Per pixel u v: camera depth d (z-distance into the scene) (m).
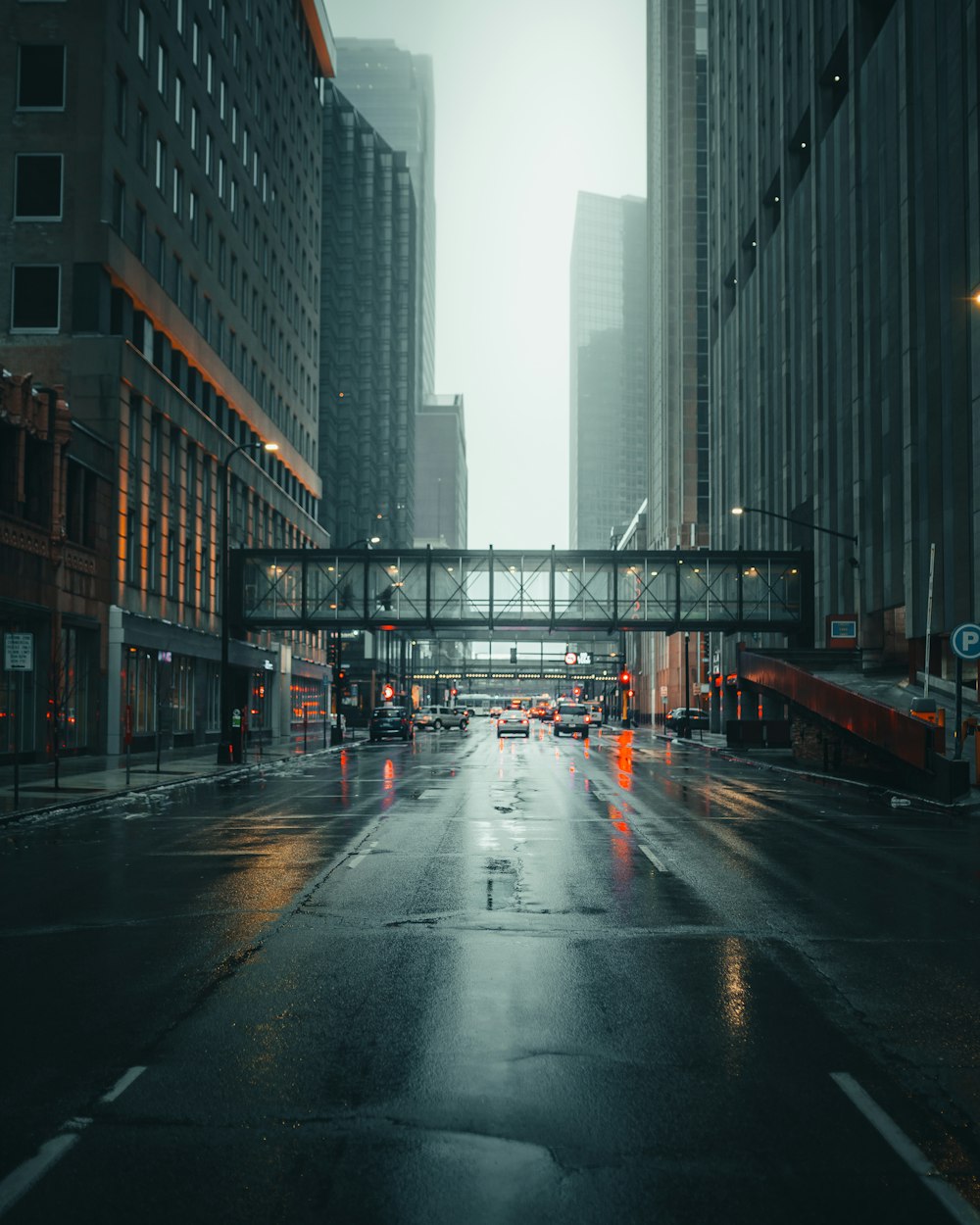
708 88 85.25
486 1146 5.25
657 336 119.31
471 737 81.56
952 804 22.31
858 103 49.91
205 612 54.25
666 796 26.16
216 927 10.40
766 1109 5.72
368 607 61.31
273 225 71.06
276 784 29.98
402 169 175.00
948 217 39.56
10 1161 5.06
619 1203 4.66
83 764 36.00
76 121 41.22
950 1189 4.81
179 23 50.69
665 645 108.75
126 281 43.06
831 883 13.11
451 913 11.05
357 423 152.88
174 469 49.56
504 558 59.59
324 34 84.38
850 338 50.50
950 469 39.22
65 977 8.48
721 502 78.12
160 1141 5.29
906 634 42.91
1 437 33.62
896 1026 7.24
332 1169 4.98
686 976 8.54
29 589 34.47
